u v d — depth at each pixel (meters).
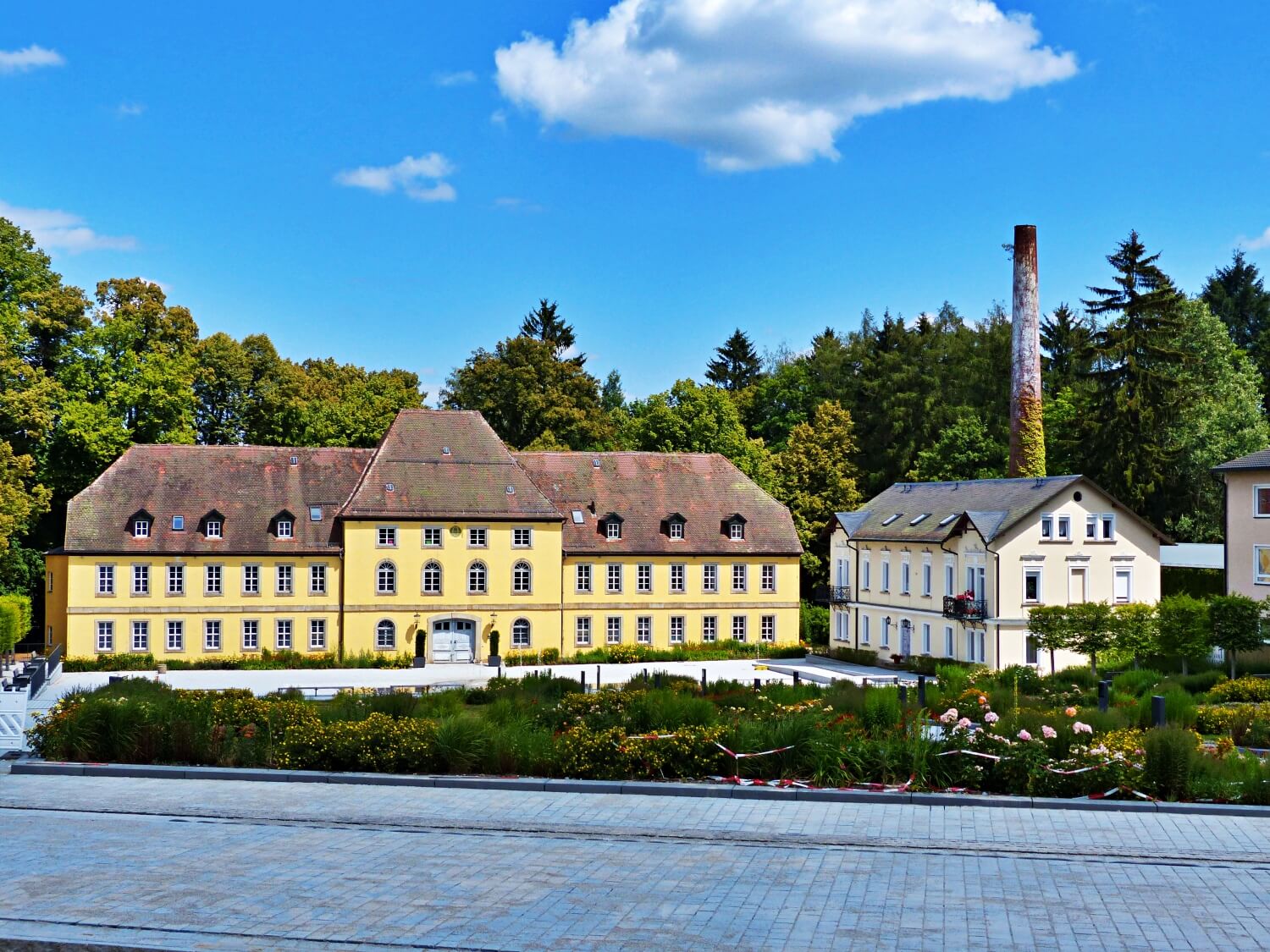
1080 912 15.09
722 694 35.22
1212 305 111.38
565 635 67.25
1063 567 57.25
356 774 23.81
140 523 62.75
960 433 89.00
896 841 18.83
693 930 14.22
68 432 68.50
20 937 13.55
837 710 28.91
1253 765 23.03
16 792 22.44
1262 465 55.53
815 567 85.62
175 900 15.09
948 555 60.62
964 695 32.25
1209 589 63.91
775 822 20.25
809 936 14.06
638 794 22.70
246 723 26.20
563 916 14.67
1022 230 71.25
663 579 68.94
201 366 79.38
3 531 58.72
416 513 64.75
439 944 13.54
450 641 65.38
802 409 106.56
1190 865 17.53
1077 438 80.44
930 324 109.50
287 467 66.94
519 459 71.12
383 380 98.19
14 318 65.50
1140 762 22.69
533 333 125.38
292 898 15.25
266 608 63.59
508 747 24.08
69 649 61.50
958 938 14.02
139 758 25.12
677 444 86.88
